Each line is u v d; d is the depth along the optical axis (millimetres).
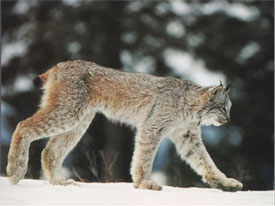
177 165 17734
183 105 8797
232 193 8055
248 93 21031
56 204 6848
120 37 20703
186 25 21469
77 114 8609
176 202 7215
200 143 9008
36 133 8359
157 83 8867
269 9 21672
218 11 21703
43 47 20250
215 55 21141
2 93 19875
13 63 20500
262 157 20344
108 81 8836
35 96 19406
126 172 18641
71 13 20453
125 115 9031
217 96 8914
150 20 21109
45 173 8602
